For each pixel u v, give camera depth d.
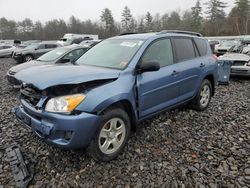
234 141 3.86
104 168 3.15
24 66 7.78
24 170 3.05
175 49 4.44
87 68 3.48
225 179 2.91
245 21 48.66
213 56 5.54
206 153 3.48
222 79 8.43
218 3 52.81
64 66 3.64
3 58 22.14
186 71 4.52
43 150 3.59
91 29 69.50
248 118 4.90
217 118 4.88
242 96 6.78
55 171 3.11
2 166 3.22
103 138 3.20
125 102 3.39
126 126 3.44
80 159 3.34
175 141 3.86
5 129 4.36
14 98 6.67
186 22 58.44
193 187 2.78
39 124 2.98
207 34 50.34
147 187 2.80
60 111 2.84
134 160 3.32
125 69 3.48
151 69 3.46
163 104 4.14
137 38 4.11
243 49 11.57
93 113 2.95
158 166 3.18
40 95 3.03
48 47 17.42
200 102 5.22
